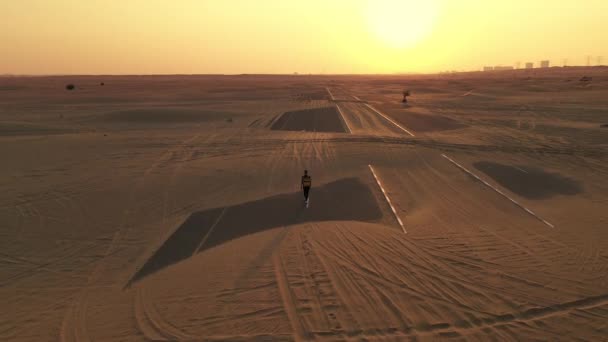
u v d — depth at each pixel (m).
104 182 17.27
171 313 7.62
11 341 7.02
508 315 7.35
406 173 18.73
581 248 10.53
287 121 38.09
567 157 22.55
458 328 6.93
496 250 10.35
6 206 14.38
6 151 23.58
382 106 54.09
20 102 62.19
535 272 9.12
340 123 36.56
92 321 7.57
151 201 14.98
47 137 28.67
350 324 7.02
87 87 114.38
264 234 11.57
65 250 11.05
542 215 13.32
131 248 11.15
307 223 12.42
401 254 10.02
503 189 16.50
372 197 15.16
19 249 11.11
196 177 18.06
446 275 8.90
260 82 165.25
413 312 7.41
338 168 19.53
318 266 9.31
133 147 25.03
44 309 8.11
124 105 57.03
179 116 41.19
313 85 133.12
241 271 9.18
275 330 6.89
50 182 17.27
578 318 7.28
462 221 12.69
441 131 32.53
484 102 61.00
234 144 25.97
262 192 15.98
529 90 85.12
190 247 11.11
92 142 26.69
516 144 26.39
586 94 71.88
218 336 6.80
